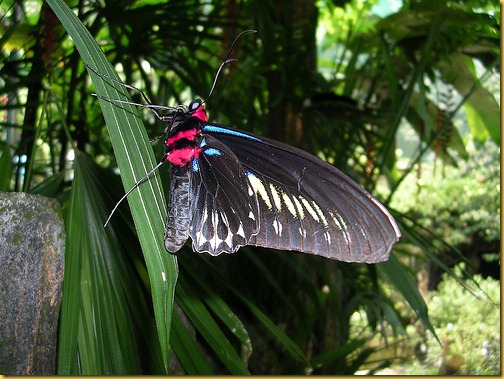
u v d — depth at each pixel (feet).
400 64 2.82
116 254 1.37
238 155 1.28
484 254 4.80
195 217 1.27
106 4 1.89
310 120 2.29
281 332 1.53
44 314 1.29
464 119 4.20
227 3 2.18
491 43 2.38
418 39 2.50
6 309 1.25
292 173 1.24
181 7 1.97
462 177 5.08
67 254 1.29
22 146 1.94
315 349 2.30
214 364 1.78
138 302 1.36
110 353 1.28
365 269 2.65
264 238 1.26
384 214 1.18
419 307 1.56
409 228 1.74
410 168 2.04
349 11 3.33
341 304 2.52
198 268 1.86
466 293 4.51
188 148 1.24
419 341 4.17
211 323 1.44
